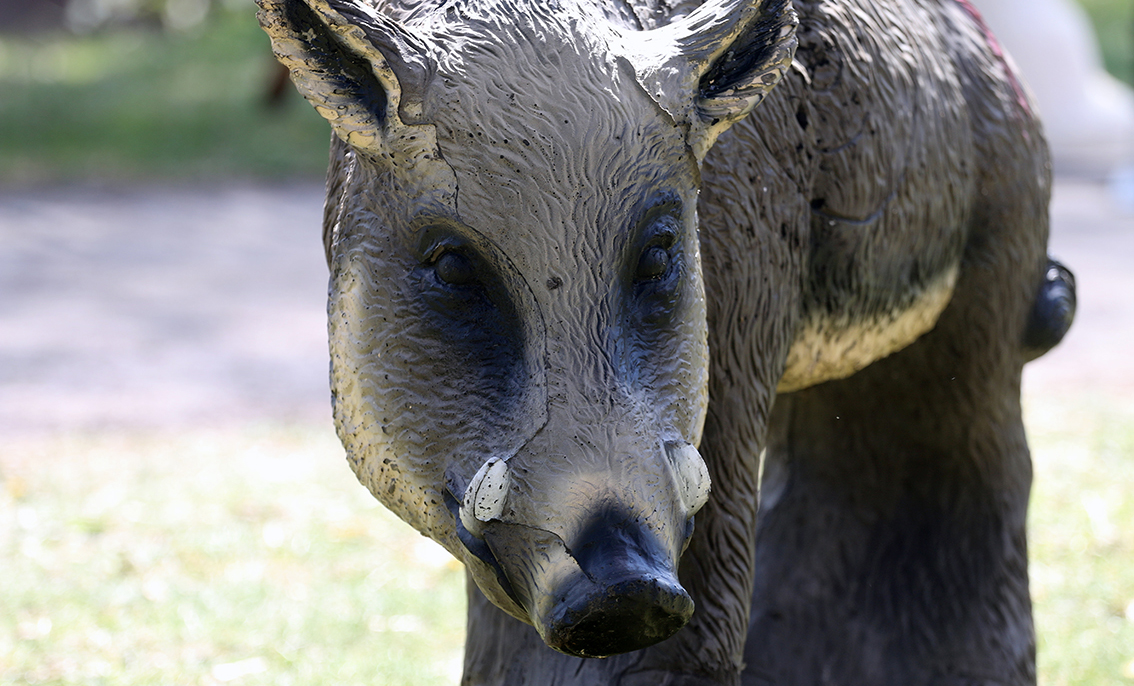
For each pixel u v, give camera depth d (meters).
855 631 6.77
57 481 11.52
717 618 4.79
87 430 12.92
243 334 16.45
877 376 6.42
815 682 6.80
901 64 5.54
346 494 11.37
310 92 3.66
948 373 6.27
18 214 24.03
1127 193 25.08
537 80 3.68
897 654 6.64
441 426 3.81
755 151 4.88
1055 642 8.34
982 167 6.05
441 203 3.73
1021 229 6.20
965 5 6.46
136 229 23.06
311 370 15.06
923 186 5.60
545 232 3.67
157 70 38.66
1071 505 10.90
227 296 18.36
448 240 3.76
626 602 3.43
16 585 9.34
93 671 7.97
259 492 11.36
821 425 6.84
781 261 4.98
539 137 3.66
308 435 12.91
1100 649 8.23
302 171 28.59
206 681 7.86
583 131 3.66
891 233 5.45
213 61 38.97
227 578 9.55
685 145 3.81
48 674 7.92
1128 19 43.62
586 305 3.69
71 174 27.73
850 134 5.22
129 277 19.45
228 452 12.38
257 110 33.09
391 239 3.88
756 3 3.87
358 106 3.69
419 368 3.84
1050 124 30.33
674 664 4.72
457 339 3.80
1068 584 9.30
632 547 3.52
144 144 30.55
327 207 4.57
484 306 3.79
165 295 18.38
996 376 6.31
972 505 6.51
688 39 3.85
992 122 6.10
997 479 6.47
